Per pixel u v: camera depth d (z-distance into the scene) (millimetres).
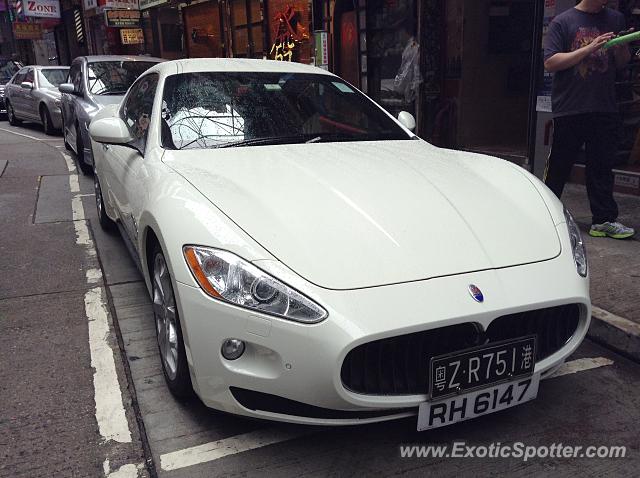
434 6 8094
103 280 4223
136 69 8016
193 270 2203
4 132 13133
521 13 8148
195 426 2521
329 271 2117
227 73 3656
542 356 2352
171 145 3105
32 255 4777
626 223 4973
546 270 2332
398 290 2090
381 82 9500
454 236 2363
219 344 2148
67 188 7176
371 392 2092
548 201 2779
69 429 2514
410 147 3367
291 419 2152
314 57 10422
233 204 2385
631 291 3670
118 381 2881
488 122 8336
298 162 2881
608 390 2824
